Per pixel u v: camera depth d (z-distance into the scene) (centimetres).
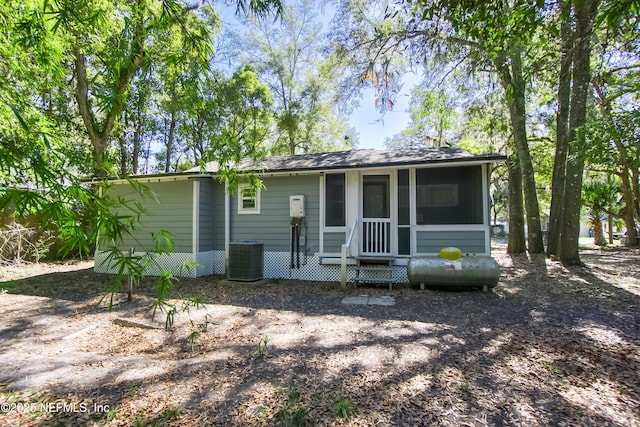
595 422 241
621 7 208
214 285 765
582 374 312
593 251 1412
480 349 371
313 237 833
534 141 1544
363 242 803
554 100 1120
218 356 360
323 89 1891
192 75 299
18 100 219
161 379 303
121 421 242
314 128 2067
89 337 429
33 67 337
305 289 720
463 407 258
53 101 1024
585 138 518
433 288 709
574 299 595
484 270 647
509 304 571
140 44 248
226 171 305
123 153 1781
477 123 1325
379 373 313
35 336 433
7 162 133
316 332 436
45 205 131
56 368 326
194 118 337
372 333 429
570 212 919
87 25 257
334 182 830
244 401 266
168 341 412
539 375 310
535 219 1154
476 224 737
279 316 516
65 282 794
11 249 998
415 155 820
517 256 1130
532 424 238
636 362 338
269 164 897
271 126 1720
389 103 960
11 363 338
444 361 339
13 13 238
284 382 296
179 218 888
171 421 242
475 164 718
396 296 644
